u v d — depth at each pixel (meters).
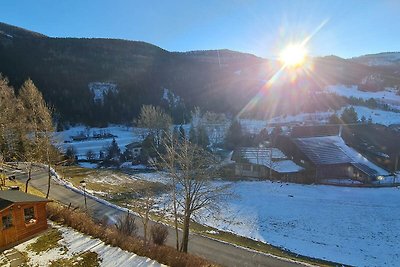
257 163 55.16
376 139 69.88
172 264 17.19
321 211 38.34
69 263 16.88
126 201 37.97
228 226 33.31
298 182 52.09
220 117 89.69
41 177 43.88
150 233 25.17
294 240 30.59
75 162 66.69
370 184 49.62
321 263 25.42
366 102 130.88
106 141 95.69
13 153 44.25
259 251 25.97
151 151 64.19
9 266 16.53
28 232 20.12
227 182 49.97
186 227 22.36
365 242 30.61
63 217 23.27
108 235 20.20
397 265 26.39
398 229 33.53
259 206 39.88
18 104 42.22
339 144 60.75
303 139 61.56
